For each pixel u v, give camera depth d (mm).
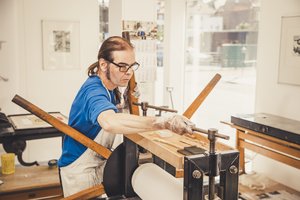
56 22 4500
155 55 4602
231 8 6488
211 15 6051
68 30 4578
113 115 1131
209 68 6348
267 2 3613
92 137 1450
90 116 1262
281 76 3494
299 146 2672
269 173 3670
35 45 4441
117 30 4453
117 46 1322
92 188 1378
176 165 1051
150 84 4641
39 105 4570
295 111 3379
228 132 4895
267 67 3668
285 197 3051
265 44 3676
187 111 1451
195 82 5734
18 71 4363
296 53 3318
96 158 1490
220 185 1066
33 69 4477
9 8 4164
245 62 6160
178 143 1190
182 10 4992
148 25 4484
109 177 1396
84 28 4664
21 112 4363
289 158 2877
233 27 6641
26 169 3023
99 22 4762
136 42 4449
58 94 4652
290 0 3350
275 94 3592
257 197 3027
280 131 2803
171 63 5051
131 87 1490
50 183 2730
